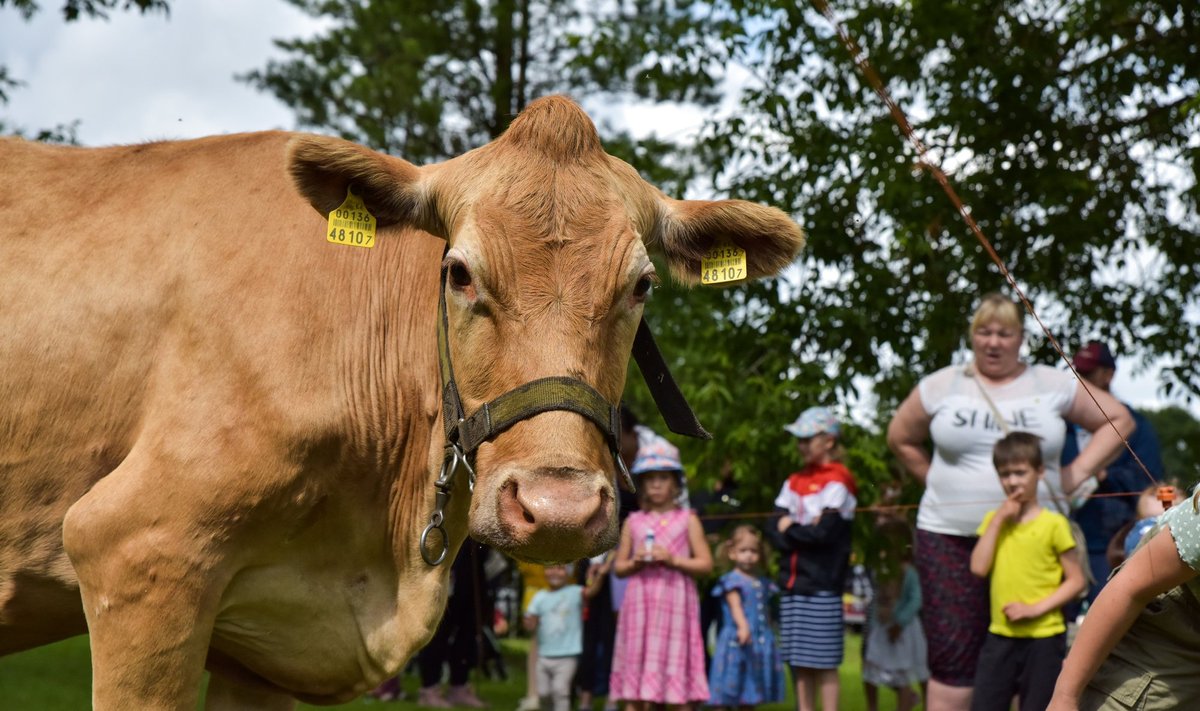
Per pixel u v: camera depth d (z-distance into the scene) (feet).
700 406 31.01
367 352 11.22
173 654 10.32
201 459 10.41
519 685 32.55
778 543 21.31
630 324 9.87
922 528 17.93
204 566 10.39
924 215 30.91
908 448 18.97
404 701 26.66
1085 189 30.68
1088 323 34.14
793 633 20.75
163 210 11.45
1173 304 34.06
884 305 30.99
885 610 23.79
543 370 9.35
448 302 10.14
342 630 11.53
